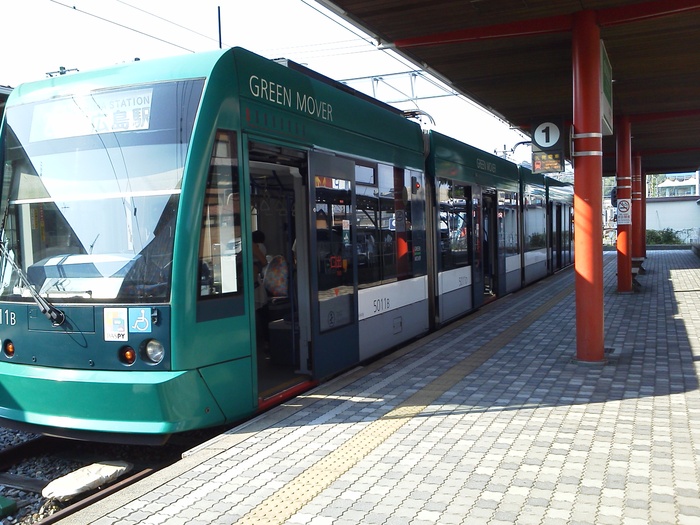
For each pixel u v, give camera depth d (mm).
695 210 53375
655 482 4625
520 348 9797
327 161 7770
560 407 6633
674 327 11469
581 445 5453
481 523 4059
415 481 4766
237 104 6184
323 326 7625
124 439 5730
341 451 5445
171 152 5844
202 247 5805
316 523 4129
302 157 7285
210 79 5941
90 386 5734
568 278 21672
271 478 4895
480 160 14617
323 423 6227
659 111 15750
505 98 13141
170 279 5668
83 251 6000
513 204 17703
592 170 8633
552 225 23750
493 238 16000
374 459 5242
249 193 6320
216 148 5934
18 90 6652
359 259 8555
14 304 6180
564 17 8633
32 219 6266
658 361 8742
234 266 6156
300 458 5301
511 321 12516
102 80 6215
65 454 6508
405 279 10055
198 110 5840
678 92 13375
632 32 9352
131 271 5785
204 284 5824
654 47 10125
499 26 8836
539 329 11508
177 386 5590
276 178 7797
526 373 8164
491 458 5199
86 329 5836
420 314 10617
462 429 5973
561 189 25875
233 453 5441
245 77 6352
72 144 6188
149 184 5852
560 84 12047
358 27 8750
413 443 5613
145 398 5578
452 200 12539
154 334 5641
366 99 9578
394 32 9023
